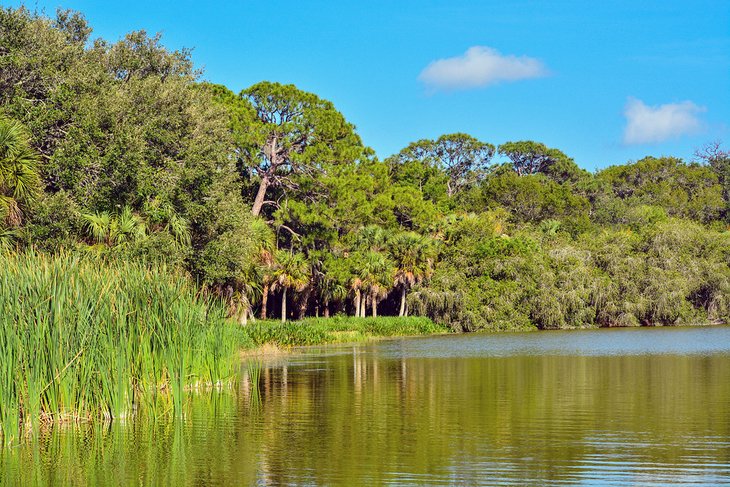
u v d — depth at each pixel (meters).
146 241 30.67
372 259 61.59
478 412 18.73
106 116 32.62
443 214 79.06
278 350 40.56
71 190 31.50
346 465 13.45
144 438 15.55
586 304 65.94
